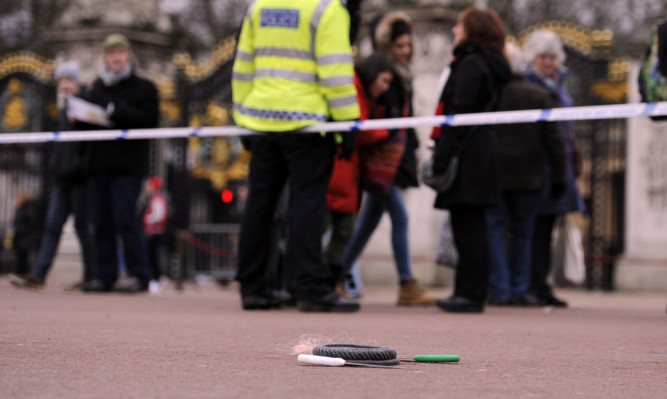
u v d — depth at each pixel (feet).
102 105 63.31
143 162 64.59
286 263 48.85
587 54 102.17
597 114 37.65
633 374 22.04
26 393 17.43
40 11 185.68
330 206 48.32
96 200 64.28
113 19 104.53
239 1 186.09
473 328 35.83
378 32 53.88
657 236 101.91
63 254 103.65
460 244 46.44
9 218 120.67
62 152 67.41
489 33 46.52
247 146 45.29
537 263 60.70
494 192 45.75
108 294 63.36
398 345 28.02
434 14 96.02
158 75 107.34
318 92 42.96
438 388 18.72
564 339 31.76
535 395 18.29
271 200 45.03
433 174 45.73
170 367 21.45
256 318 38.52
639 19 171.01
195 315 40.24
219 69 105.09
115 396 17.16
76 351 24.63
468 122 40.50
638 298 86.53
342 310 43.57
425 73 96.53
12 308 43.52
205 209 117.50
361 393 17.81
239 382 19.06
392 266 95.91
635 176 102.83
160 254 96.43
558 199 58.18
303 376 19.93
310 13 42.57
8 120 112.27
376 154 49.21
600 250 102.12
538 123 57.57
